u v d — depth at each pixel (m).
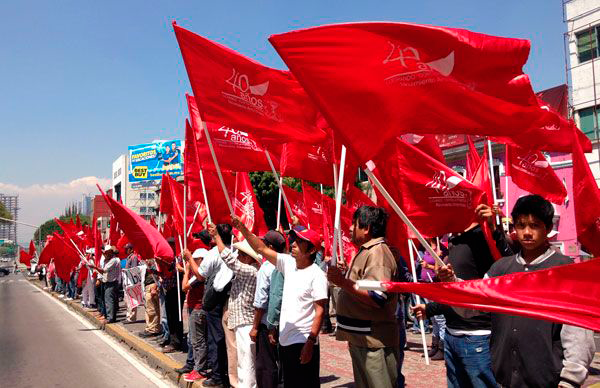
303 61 3.01
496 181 20.64
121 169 83.31
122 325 13.02
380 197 5.87
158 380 7.82
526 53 2.95
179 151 62.72
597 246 4.13
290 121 4.69
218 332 6.61
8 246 121.31
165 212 9.55
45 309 19.02
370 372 3.73
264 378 5.34
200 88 4.54
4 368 9.00
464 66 2.95
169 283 9.20
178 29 4.47
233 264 5.74
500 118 3.06
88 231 17.27
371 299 3.59
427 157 4.55
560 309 2.62
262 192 24.72
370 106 3.04
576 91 20.31
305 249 4.62
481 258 4.02
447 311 3.90
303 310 4.57
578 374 2.73
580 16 20.31
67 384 7.77
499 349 3.09
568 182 18.58
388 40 2.96
